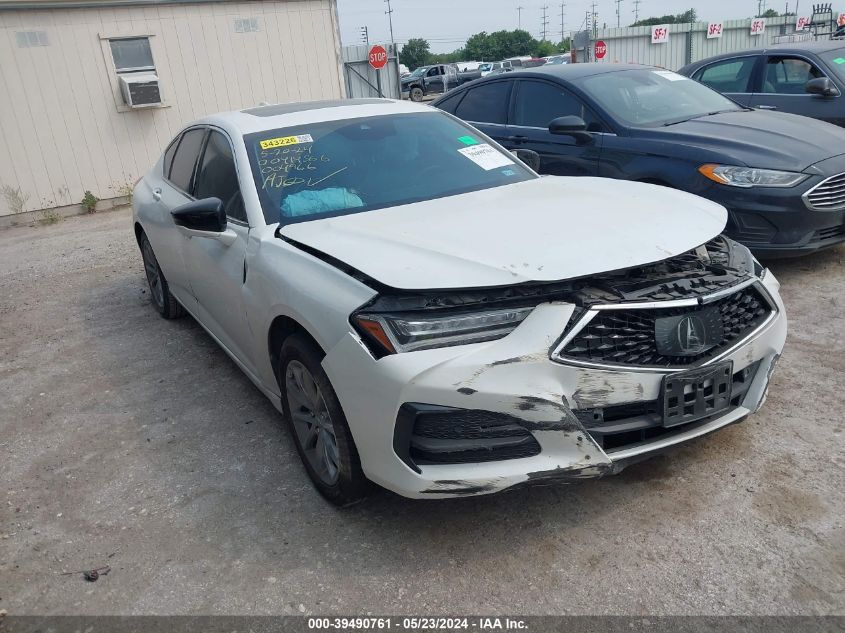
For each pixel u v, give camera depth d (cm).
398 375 247
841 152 518
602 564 263
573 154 619
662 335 262
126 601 264
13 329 590
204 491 332
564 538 278
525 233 291
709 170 521
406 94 3997
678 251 281
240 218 360
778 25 2347
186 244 433
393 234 300
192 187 445
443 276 259
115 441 388
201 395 435
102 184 1159
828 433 333
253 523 304
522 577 260
